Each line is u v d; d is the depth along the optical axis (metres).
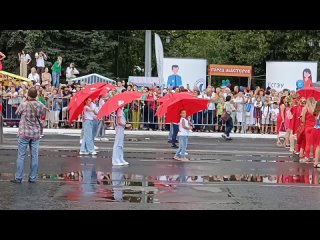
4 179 19.22
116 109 22.67
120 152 23.52
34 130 18.39
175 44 80.50
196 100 25.39
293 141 30.53
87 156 26.30
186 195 16.86
